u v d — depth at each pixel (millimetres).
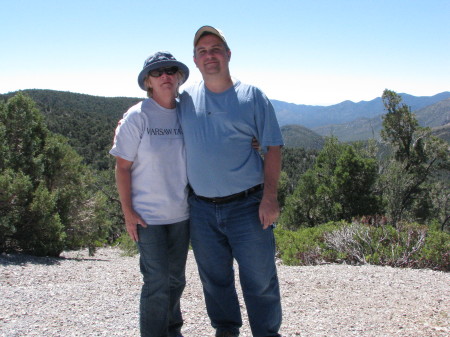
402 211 31609
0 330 3871
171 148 3244
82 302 5121
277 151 3127
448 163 33125
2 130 12195
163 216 3221
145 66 3184
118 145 3166
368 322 4223
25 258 10445
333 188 25812
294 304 5094
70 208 14109
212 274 3311
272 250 3188
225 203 3146
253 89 3180
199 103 3213
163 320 3219
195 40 3174
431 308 4820
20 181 11195
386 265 8695
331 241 9875
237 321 3414
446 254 8469
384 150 34000
